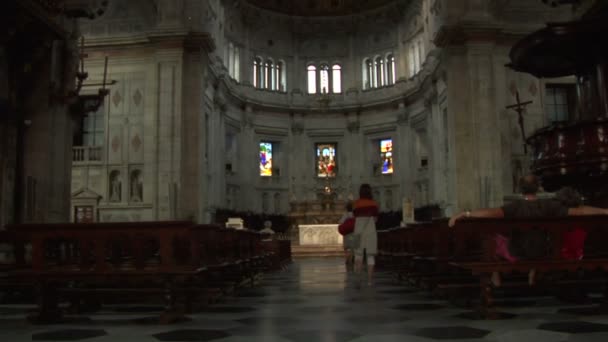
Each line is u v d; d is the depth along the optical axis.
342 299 8.44
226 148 36.59
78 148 26.73
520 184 6.74
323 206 33.78
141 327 5.95
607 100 12.44
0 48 13.34
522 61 12.96
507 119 25.72
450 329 5.50
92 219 25.83
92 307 7.46
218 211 31.20
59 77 15.71
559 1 17.20
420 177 36.25
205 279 8.99
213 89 31.69
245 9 37.66
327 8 40.50
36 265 6.83
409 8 36.78
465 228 6.17
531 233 6.34
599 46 12.02
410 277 10.26
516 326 5.59
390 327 5.70
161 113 25.69
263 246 16.92
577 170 11.16
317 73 41.22
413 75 36.97
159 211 25.19
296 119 40.34
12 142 14.12
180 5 26.02
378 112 39.53
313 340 5.08
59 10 13.24
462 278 8.35
